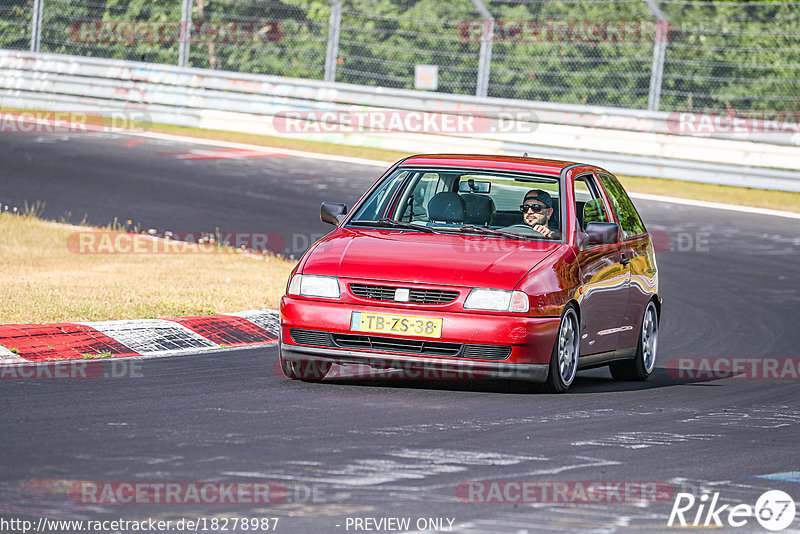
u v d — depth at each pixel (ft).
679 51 314.55
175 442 77.51
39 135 297.94
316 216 227.81
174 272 172.14
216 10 347.56
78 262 177.88
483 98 299.79
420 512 63.41
